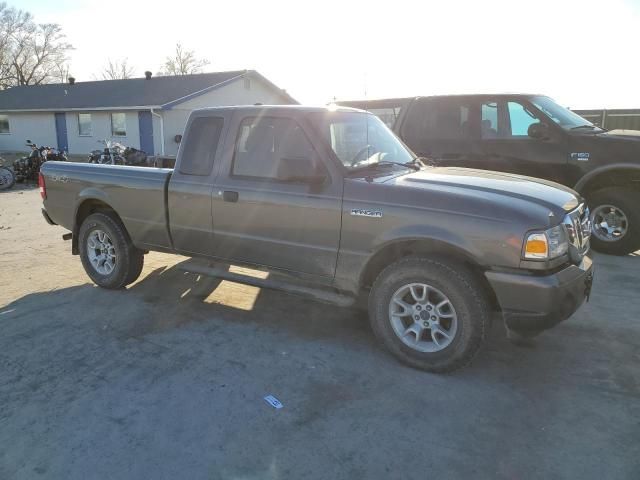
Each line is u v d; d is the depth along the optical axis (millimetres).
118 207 4934
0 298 4973
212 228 4352
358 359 3676
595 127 6539
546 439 2729
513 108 6590
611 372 3461
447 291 3305
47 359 3670
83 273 5832
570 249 3311
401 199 3434
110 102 25297
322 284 3900
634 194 6082
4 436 2771
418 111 7195
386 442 2711
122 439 2738
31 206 11266
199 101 24547
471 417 2939
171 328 4230
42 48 56000
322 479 2436
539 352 3768
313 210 3754
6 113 29203
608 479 2414
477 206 3225
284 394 3191
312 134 3826
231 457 2594
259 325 4297
